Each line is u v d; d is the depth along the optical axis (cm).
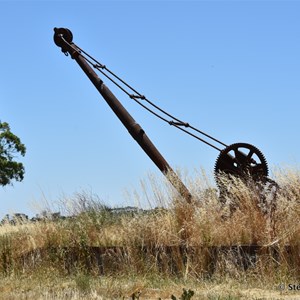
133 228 1738
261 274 1526
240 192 1711
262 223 1625
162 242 1680
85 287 1424
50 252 1802
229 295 1284
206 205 1708
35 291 1405
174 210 1728
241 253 1577
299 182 1705
